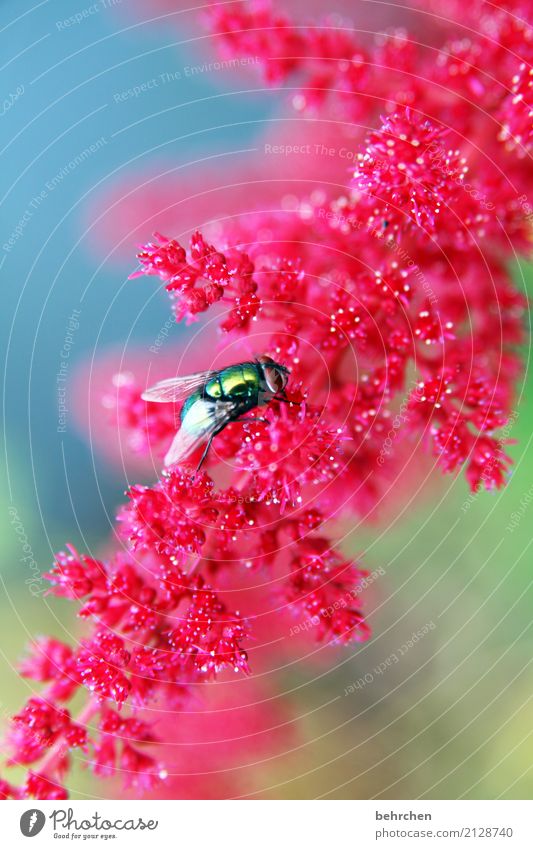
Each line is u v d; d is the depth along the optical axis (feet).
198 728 0.61
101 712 0.51
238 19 0.55
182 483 0.51
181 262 0.50
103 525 0.66
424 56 0.55
